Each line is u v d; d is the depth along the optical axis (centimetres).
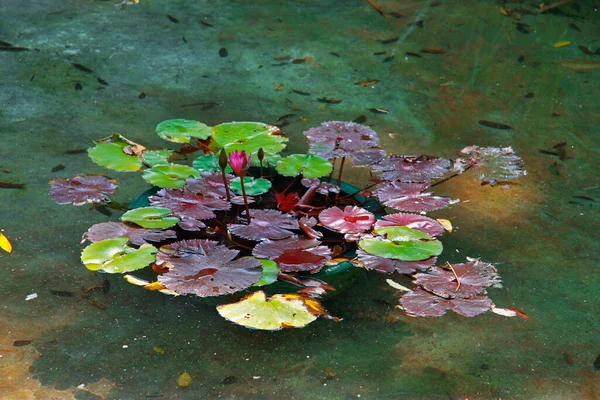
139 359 183
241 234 206
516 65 369
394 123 307
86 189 234
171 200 220
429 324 203
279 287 196
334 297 208
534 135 307
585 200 265
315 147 247
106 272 204
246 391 176
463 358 191
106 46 354
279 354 188
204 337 192
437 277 206
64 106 300
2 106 296
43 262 214
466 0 445
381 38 389
